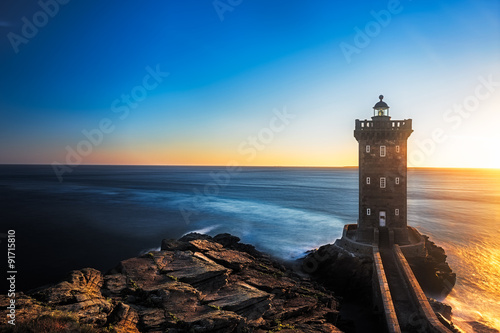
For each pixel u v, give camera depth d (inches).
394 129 1558.8
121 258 1924.2
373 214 1588.3
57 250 2054.6
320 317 964.6
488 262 1839.3
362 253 1491.1
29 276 1620.3
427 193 5782.5
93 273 888.3
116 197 4857.3
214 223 2933.1
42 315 611.2
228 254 1209.4
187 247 1207.6
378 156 1589.6
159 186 7150.6
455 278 1534.2
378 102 1712.6
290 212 3545.8
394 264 1368.1
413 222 2950.3
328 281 1526.8
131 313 729.0
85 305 697.6
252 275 1112.8
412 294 1099.3
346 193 5733.3
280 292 1025.5
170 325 718.5
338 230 2677.2
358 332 1093.1
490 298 1384.1
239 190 6323.8
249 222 2987.2
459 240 2311.8
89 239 2329.0
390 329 901.2
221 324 733.9
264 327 832.3
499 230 2623.0
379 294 1162.0
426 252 1533.0
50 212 3410.4
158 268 991.6
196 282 948.6
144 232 2559.1
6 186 6520.7
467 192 6053.2
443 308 1160.8
